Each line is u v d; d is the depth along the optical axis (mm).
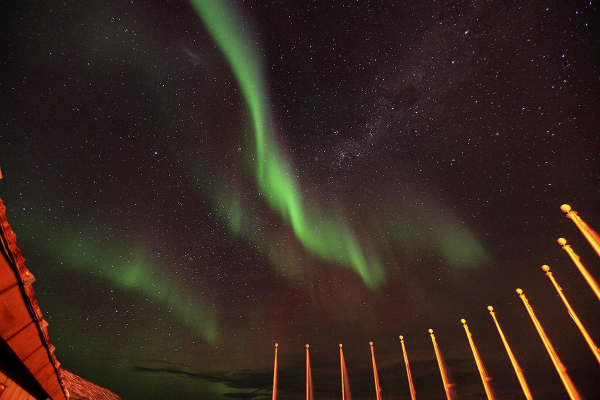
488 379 16844
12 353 3910
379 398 23578
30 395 5430
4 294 3078
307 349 27781
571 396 11672
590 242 7375
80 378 26172
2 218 2734
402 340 22406
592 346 10242
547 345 12258
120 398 26969
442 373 20391
